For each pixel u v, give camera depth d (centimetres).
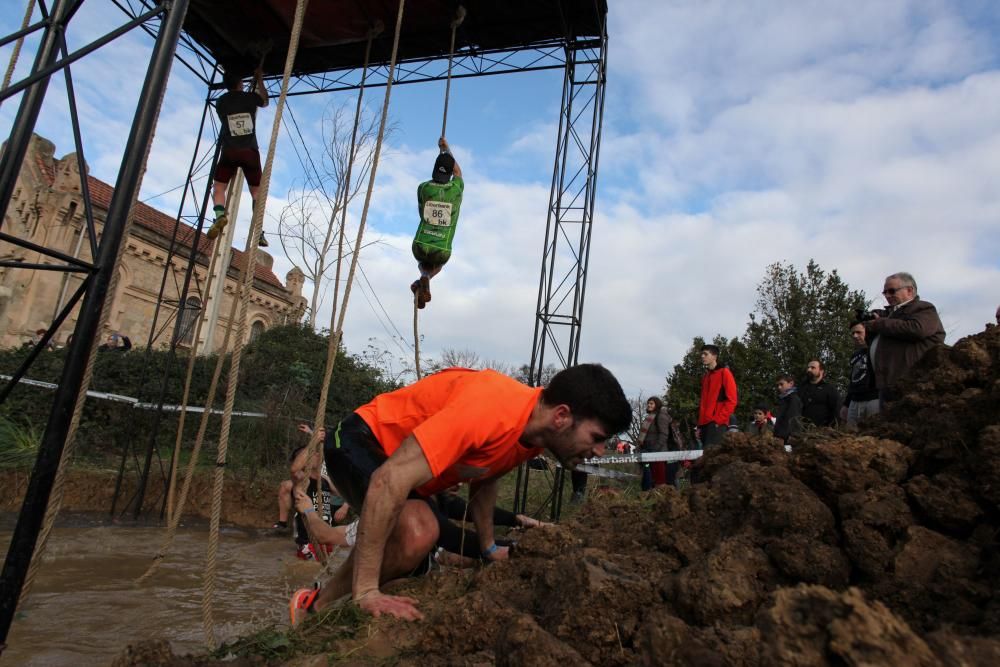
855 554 197
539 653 166
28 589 265
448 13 717
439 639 205
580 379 228
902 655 113
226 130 584
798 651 121
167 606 407
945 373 259
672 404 2045
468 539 312
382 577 255
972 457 204
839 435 264
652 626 161
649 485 693
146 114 297
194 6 697
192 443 1032
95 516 763
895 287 476
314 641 215
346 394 1337
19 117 324
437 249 464
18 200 1730
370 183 360
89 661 307
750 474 231
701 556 223
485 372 247
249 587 476
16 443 861
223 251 1226
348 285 351
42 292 1677
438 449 215
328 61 809
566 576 206
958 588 178
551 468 700
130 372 1075
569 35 749
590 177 775
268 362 1332
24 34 326
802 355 2462
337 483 262
